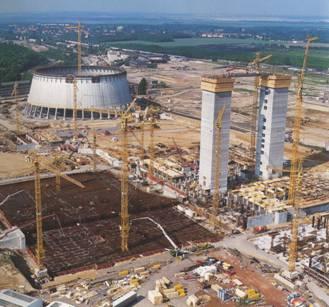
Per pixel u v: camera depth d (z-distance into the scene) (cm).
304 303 13325
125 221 16775
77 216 18925
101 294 13725
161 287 13975
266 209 19425
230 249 16575
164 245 16812
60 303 12850
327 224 18262
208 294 13825
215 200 19525
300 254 16300
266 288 14212
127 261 15662
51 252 16125
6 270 14700
